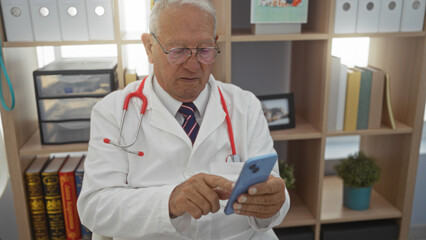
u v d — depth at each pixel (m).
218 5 1.74
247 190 0.97
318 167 1.95
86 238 1.91
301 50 2.08
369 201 2.12
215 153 1.32
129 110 1.32
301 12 1.75
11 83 1.68
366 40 2.29
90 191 1.22
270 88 2.27
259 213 1.06
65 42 1.64
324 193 2.30
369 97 1.90
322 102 1.85
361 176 2.03
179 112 1.32
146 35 1.25
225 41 1.71
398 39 2.01
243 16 2.09
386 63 2.12
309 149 2.05
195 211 1.04
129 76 1.76
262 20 1.74
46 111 1.75
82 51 2.16
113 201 1.18
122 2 1.86
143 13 2.05
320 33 1.77
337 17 1.74
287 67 2.25
